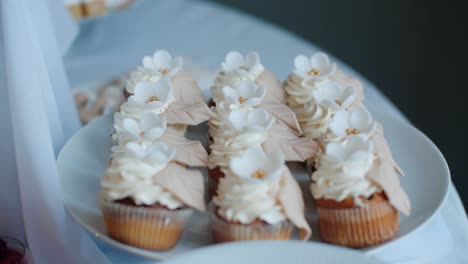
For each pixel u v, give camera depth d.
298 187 0.74
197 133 0.91
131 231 0.72
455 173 1.99
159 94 0.87
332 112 0.87
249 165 0.71
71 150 0.85
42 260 0.77
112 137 0.86
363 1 2.44
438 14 2.39
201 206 0.73
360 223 0.72
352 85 0.96
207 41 1.29
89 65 1.22
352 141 0.74
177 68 0.93
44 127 0.75
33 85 0.74
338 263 0.61
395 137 0.88
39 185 0.75
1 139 0.78
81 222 0.75
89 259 0.76
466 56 2.30
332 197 0.72
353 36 2.46
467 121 2.15
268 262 0.61
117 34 1.34
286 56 1.22
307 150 0.81
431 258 0.77
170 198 0.72
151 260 0.76
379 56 2.39
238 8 2.55
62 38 0.99
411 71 2.32
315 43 2.50
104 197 0.72
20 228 0.83
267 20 2.55
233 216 0.70
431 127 2.15
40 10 0.86
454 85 2.25
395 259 0.76
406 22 2.41
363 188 0.72
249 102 0.84
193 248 0.74
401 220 0.76
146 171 0.72
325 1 2.46
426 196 0.79
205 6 1.46
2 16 0.74
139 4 1.48
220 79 0.95
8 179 0.80
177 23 1.38
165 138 0.80
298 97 0.92
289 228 0.71
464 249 0.79
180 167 0.75
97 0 1.33
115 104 1.08
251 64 0.96
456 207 0.85
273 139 0.81
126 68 1.20
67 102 0.90
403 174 0.80
